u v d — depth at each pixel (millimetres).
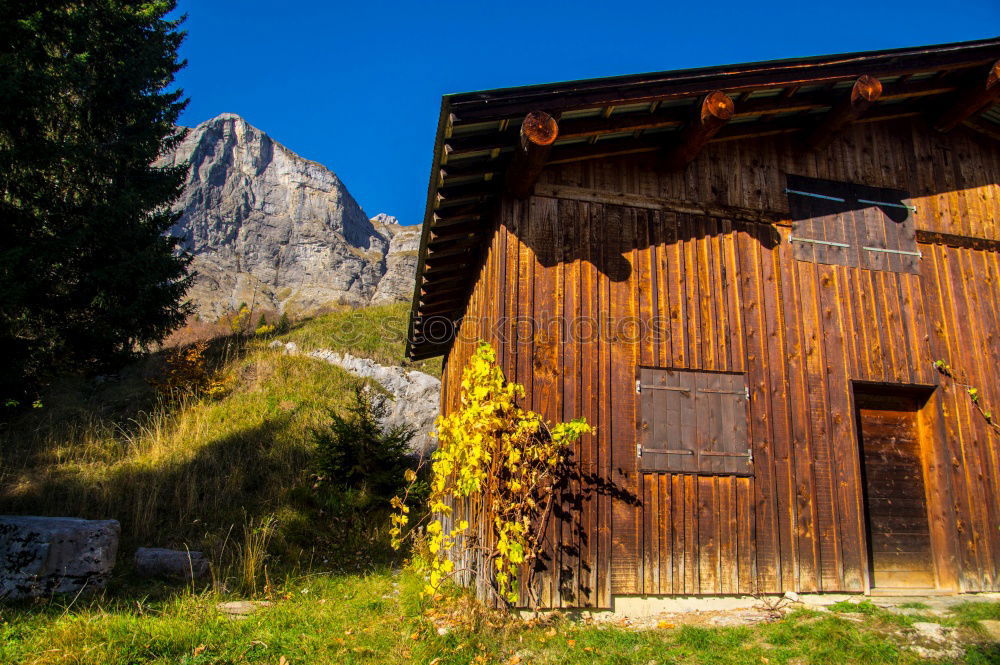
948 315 7059
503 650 4543
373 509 9352
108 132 16219
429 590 5145
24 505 8242
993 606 5285
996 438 6859
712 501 5801
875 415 6871
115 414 12766
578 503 5453
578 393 5695
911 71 6449
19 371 9320
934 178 7453
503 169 5902
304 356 16266
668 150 6363
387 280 87312
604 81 5496
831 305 6652
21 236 9516
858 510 6168
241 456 10797
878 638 4609
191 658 4156
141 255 14695
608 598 5340
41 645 4188
